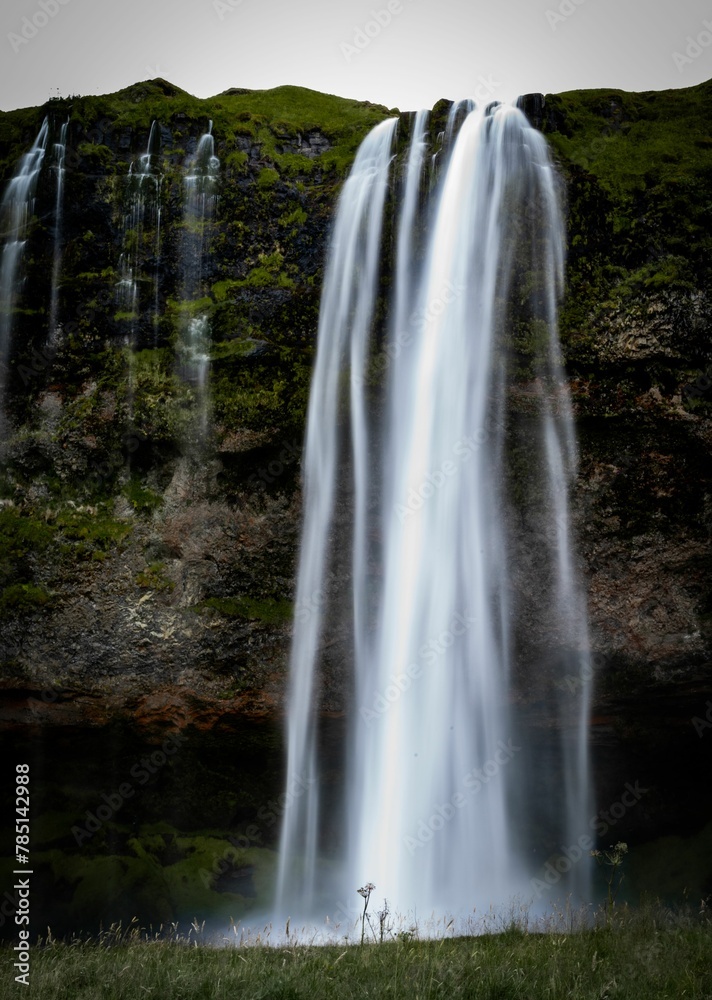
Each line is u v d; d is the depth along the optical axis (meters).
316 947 8.18
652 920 8.85
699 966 6.67
